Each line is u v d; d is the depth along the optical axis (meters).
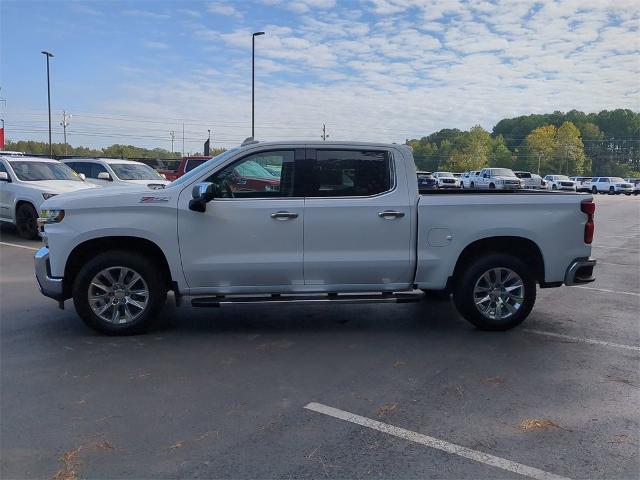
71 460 3.33
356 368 4.92
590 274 6.09
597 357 5.25
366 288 5.85
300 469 3.25
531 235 5.87
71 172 14.08
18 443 3.53
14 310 6.73
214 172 5.70
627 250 13.02
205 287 5.71
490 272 5.95
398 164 5.83
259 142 5.75
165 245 5.59
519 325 6.34
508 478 3.18
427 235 5.79
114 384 4.49
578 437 3.66
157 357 5.15
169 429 3.72
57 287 5.63
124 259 5.62
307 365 4.98
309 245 5.68
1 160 13.14
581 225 5.97
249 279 5.70
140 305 5.75
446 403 4.17
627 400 4.26
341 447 3.50
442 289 5.95
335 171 5.77
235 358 5.16
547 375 4.77
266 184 5.73
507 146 149.25
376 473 3.21
